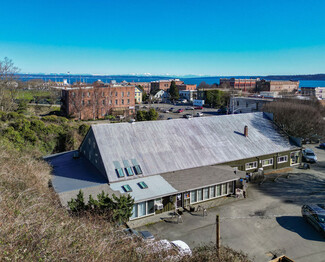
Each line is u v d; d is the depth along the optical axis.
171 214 22.44
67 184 22.22
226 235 19.31
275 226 20.52
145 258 11.70
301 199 25.09
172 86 124.56
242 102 74.38
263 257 16.81
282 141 34.06
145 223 20.97
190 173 25.34
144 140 26.98
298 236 19.19
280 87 138.75
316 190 27.11
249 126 34.41
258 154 30.50
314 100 56.16
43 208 13.07
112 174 23.06
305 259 16.64
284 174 31.61
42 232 9.62
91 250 10.01
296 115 43.84
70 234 10.60
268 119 37.16
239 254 14.92
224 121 33.72
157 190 22.08
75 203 17.27
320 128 44.31
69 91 70.75
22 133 32.91
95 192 20.97
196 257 13.59
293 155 34.38
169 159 26.12
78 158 29.33
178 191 22.27
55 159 29.70
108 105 79.25
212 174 25.48
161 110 89.75
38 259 8.50
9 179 15.12
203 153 28.11
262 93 94.00
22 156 21.77
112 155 24.55
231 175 25.62
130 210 18.12
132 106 84.56
